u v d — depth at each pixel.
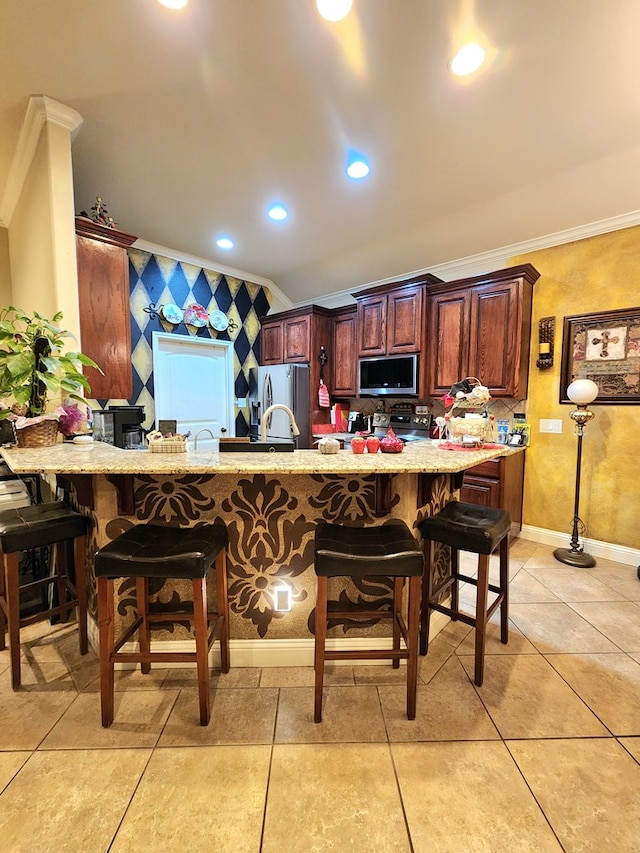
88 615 2.11
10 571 1.72
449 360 3.70
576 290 3.25
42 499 2.68
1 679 1.82
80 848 1.13
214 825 1.19
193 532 1.71
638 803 1.27
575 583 2.81
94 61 1.83
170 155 2.55
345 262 4.37
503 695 1.74
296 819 1.21
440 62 1.82
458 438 2.22
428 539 1.92
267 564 1.92
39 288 2.57
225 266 4.58
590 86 1.95
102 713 1.54
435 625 2.20
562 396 3.37
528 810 1.24
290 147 2.47
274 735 1.52
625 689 1.78
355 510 1.92
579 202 2.94
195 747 1.46
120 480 1.79
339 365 4.69
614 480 3.16
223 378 4.75
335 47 1.75
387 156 2.55
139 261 3.93
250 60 1.82
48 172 2.18
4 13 1.58
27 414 2.23
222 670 1.88
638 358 3.00
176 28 1.66
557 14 1.59
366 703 1.69
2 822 1.19
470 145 2.44
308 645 1.96
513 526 3.53
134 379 3.94
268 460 1.72
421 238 3.73
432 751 1.45
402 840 1.16
